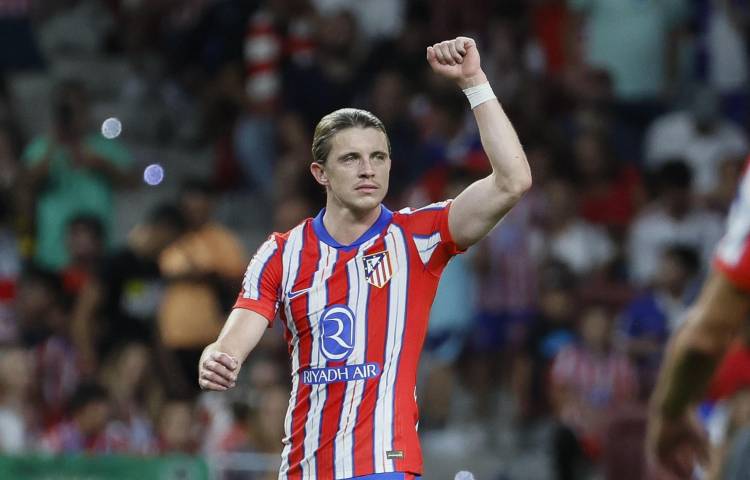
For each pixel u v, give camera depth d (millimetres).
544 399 41531
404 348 15281
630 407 32875
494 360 42562
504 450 41156
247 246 50000
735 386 23031
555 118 51188
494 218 15172
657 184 45000
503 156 15062
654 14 50906
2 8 58812
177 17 59156
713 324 14281
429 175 44281
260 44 52594
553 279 42344
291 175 48062
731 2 52562
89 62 60156
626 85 50906
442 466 40844
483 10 53438
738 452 14180
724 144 48438
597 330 39594
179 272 38844
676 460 15836
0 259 44125
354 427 15047
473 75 15328
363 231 15508
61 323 38781
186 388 37500
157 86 57938
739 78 52312
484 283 42438
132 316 38906
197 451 35031
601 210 45906
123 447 34531
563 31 52688
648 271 43969
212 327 39062
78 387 34438
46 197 44438
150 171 52688
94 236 42406
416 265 15406
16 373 34906
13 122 51312
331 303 15305
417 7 53594
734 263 13805
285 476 15375
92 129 54188
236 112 55219
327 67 52312
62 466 27828
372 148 15195
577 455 36562
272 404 34344
